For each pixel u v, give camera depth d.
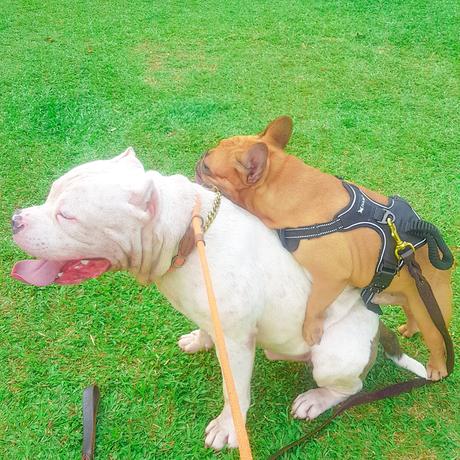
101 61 2.17
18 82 2.04
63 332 1.24
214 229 0.88
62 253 0.79
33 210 0.80
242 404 0.99
